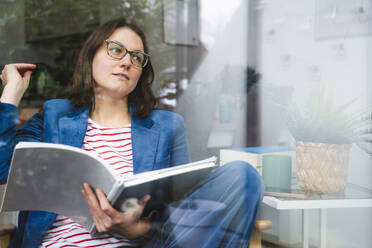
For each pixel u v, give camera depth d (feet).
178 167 2.15
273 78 3.10
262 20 3.07
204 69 3.01
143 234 2.22
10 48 3.00
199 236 2.32
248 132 3.03
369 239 3.29
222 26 3.03
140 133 2.69
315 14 3.28
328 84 3.30
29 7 3.07
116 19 2.88
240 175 2.42
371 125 2.86
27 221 2.34
